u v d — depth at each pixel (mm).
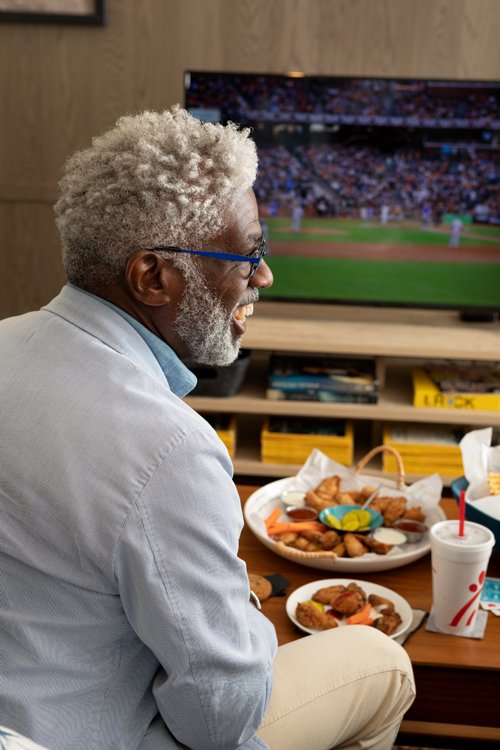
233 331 1172
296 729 1212
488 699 1403
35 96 3342
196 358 1141
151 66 3301
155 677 1022
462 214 3148
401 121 3096
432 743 1467
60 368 972
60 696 951
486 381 3031
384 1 3188
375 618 1452
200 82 3109
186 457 930
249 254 1070
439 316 3359
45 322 1030
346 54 3246
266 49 3262
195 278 1045
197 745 1005
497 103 3053
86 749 967
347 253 3221
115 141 1038
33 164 3395
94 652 970
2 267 3484
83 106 3344
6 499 916
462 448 1785
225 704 968
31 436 925
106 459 914
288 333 3021
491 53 3203
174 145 1016
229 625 967
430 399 2953
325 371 3047
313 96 3102
